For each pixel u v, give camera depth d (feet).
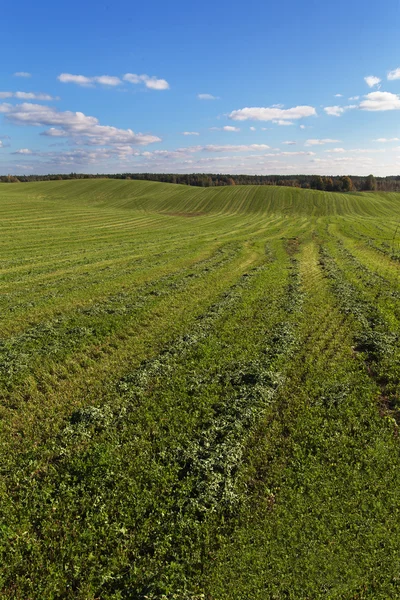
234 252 122.21
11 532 22.13
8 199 298.97
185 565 20.65
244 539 21.80
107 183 429.38
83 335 51.93
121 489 25.44
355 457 27.86
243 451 28.96
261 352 45.37
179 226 219.41
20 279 88.63
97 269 99.09
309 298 67.26
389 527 22.07
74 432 31.17
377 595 18.78
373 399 35.12
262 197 353.72
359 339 48.55
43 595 19.19
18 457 28.53
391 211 306.96
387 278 80.23
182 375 40.24
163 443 29.73
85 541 21.97
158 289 76.43
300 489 25.07
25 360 44.32
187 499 24.48
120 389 37.55
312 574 19.74
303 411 33.42
